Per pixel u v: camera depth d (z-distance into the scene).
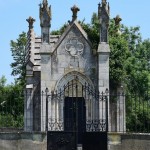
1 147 40.94
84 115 50.88
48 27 51.50
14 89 79.44
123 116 52.56
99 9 51.53
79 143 42.16
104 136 41.34
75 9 51.84
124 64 53.78
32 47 54.25
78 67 51.75
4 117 66.31
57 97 50.78
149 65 93.06
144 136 40.47
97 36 53.41
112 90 52.78
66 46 51.75
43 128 49.91
